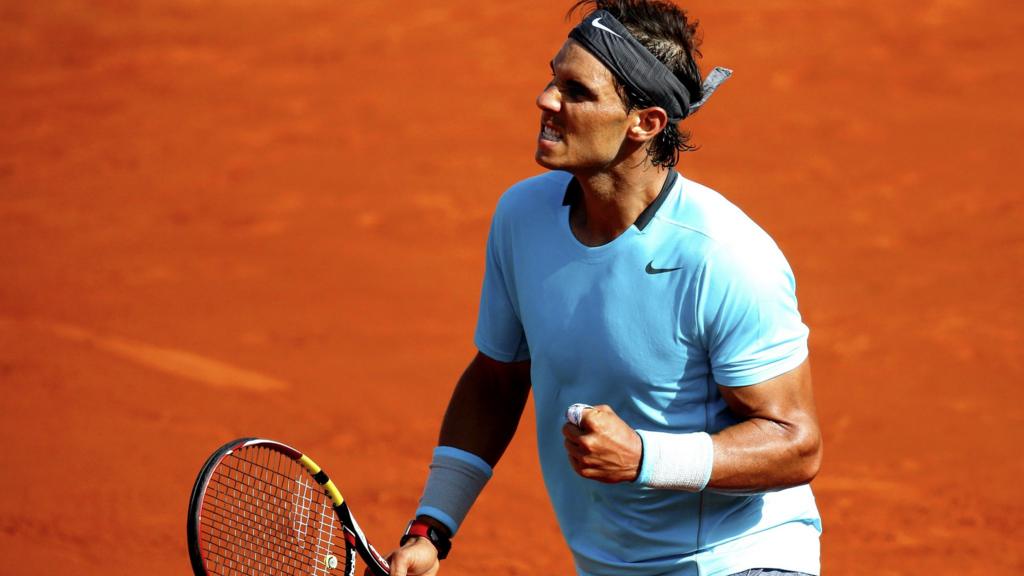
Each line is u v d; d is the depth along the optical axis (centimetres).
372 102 7794
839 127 6831
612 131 988
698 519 1059
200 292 4725
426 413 3497
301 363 3916
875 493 2959
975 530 2764
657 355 1014
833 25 8625
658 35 1001
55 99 8169
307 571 1165
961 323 4228
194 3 10194
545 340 1066
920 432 3338
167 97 8112
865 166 6219
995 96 7225
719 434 981
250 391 3597
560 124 998
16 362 3625
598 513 1098
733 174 6169
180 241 5481
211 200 6134
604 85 978
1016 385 3678
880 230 5338
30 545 2453
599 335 1031
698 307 991
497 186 6253
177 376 3672
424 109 7619
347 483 2942
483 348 1180
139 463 2942
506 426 1216
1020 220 5366
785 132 6794
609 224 1032
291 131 7300
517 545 2650
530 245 1077
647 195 1018
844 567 2581
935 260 4938
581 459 945
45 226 5741
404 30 9294
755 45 8325
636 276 1011
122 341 4044
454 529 1180
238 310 4500
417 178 6381
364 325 4341
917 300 4481
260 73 8538
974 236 5206
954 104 7125
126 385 3528
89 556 2434
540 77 8175
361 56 8775
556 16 9438
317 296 4681
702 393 1030
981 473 3070
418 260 5178
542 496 2922
